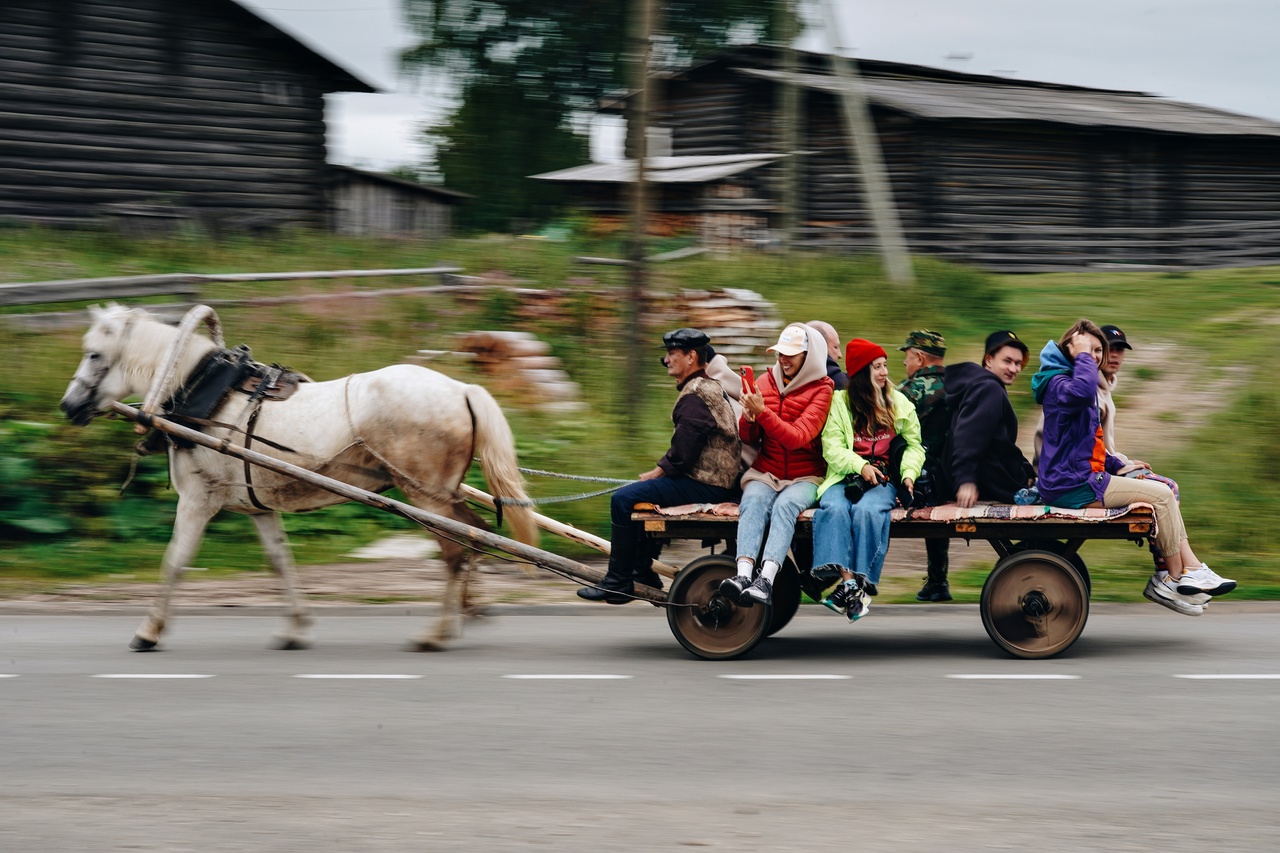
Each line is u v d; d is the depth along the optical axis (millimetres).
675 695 6180
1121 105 31844
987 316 19172
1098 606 8773
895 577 9852
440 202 31438
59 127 22922
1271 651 7215
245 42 24812
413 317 15461
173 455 7488
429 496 7449
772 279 19109
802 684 6406
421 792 4715
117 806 4559
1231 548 10430
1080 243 25750
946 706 5938
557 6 41250
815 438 6992
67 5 22828
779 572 7406
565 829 4324
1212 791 4719
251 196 25078
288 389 7516
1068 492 6992
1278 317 19016
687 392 7160
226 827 4340
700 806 4559
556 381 14008
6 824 4375
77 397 7477
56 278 16516
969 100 28156
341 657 7184
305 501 7477
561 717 5766
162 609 7395
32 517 10430
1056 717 5738
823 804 4578
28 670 6801
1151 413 14328
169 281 14211
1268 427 12961
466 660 7086
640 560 7508
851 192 27250
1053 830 4312
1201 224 29547
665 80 30734
